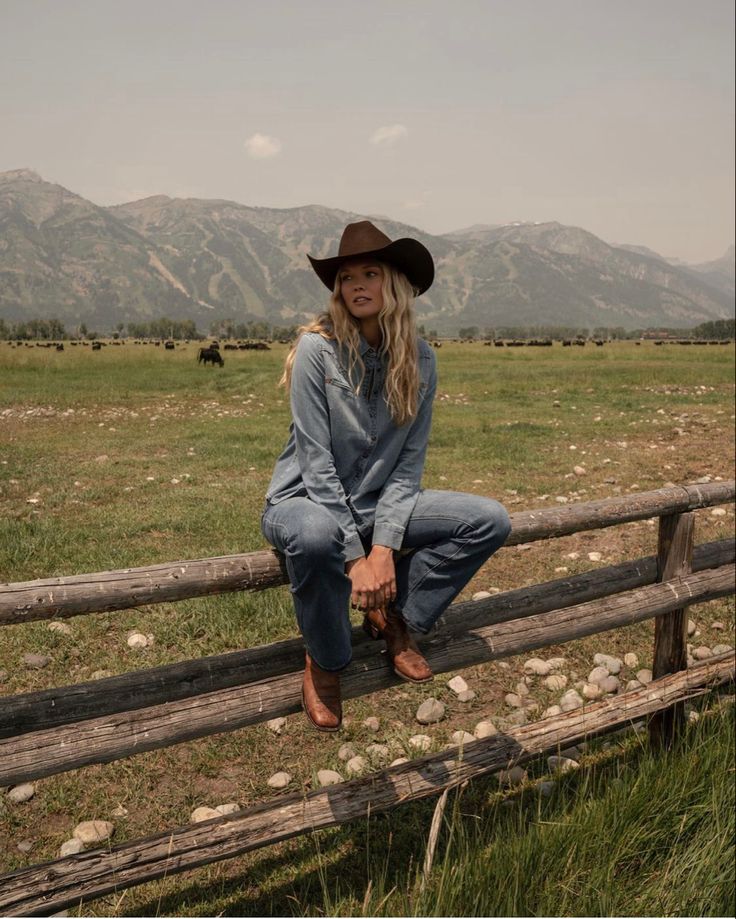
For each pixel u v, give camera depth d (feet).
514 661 14.71
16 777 6.61
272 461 32.81
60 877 6.89
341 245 7.70
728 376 77.51
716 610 17.17
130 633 14.88
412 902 7.73
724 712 11.51
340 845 9.36
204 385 70.69
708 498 11.19
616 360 110.42
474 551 7.90
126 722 7.13
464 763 8.98
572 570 19.44
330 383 7.74
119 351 115.55
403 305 7.67
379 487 8.13
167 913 8.23
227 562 7.56
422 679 8.13
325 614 7.38
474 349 143.84
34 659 13.60
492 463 32.40
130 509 24.03
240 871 8.90
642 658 15.06
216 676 7.80
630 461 32.96
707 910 8.07
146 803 10.23
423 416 8.22
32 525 21.43
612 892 8.04
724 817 8.98
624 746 11.67
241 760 11.26
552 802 10.02
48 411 50.80
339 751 11.41
